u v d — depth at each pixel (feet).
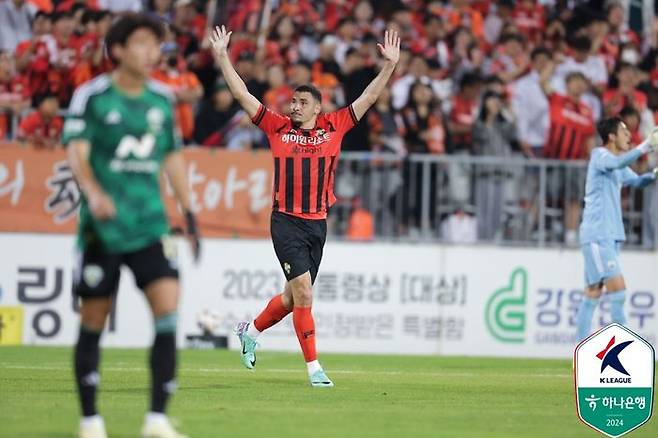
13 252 189.16
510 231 197.57
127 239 79.15
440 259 196.03
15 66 210.79
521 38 226.58
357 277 194.80
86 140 79.15
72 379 126.62
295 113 125.08
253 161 191.72
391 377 141.69
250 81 211.00
